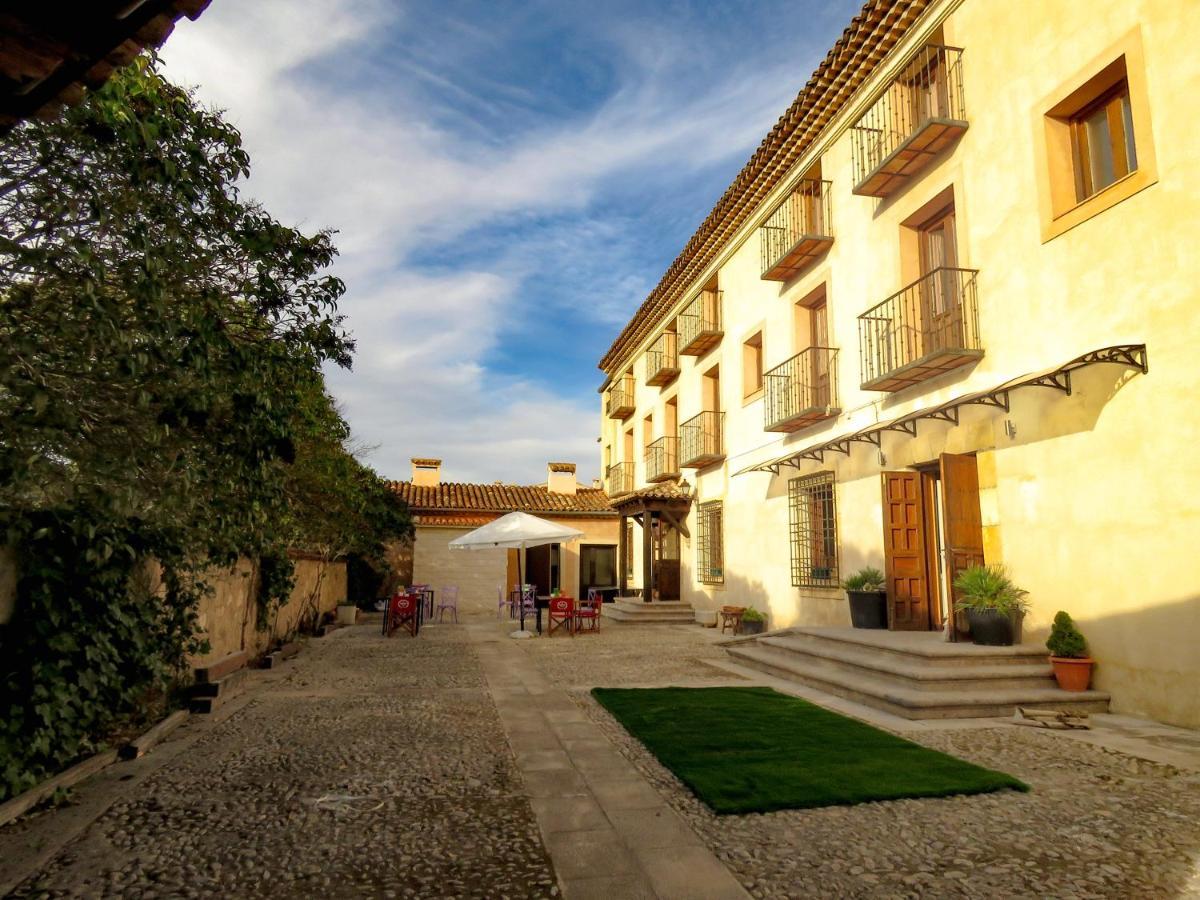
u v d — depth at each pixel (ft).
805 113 38.09
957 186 28.14
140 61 14.46
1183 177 19.19
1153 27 20.24
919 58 30.58
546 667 31.73
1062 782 14.56
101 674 15.72
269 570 33.83
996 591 23.85
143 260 13.98
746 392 48.14
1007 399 25.00
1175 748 16.87
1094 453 21.50
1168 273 19.51
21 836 11.96
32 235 13.26
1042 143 24.08
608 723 20.47
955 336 27.86
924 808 13.12
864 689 22.58
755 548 45.60
